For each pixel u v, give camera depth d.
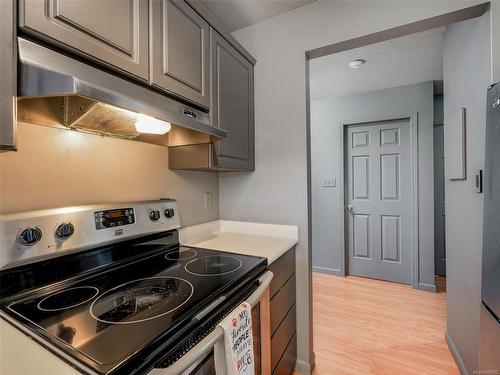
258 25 1.87
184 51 1.23
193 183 1.77
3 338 0.64
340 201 3.42
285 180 1.79
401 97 3.08
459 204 1.65
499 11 1.22
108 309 0.76
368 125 3.35
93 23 0.85
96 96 0.74
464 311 1.59
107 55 0.89
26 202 0.93
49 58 0.74
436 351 1.88
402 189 3.18
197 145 1.49
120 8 0.94
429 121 2.96
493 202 1.06
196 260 1.24
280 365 1.45
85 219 1.03
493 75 1.22
